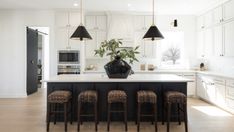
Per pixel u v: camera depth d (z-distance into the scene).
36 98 6.95
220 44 5.99
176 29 7.78
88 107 4.48
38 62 9.09
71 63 7.13
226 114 5.05
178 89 4.48
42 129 4.04
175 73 7.12
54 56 7.12
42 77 9.03
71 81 4.16
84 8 6.88
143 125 4.29
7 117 4.80
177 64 8.01
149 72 7.19
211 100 6.08
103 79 4.32
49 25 7.11
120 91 4.12
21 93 7.16
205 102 6.41
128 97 4.48
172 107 4.46
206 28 6.91
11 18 7.07
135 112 4.49
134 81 4.17
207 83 6.31
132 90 4.49
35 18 7.10
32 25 7.10
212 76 6.00
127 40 7.28
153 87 4.48
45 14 7.10
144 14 7.48
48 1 6.00
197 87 7.05
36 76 8.27
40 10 7.07
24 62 7.14
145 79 4.31
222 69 6.50
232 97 5.04
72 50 7.13
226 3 5.66
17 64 7.13
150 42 7.55
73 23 7.13
